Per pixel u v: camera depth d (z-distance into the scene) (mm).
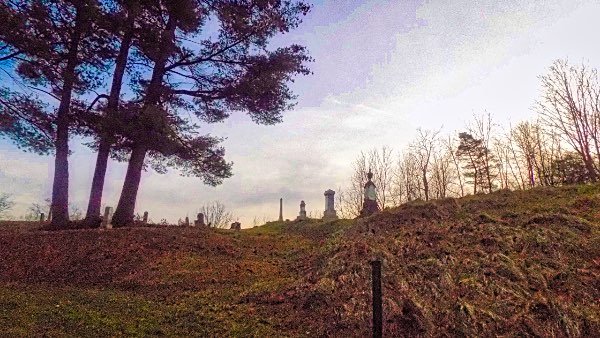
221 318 8125
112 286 10625
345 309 8148
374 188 19234
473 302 7965
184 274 11531
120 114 15250
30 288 9938
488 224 12086
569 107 29078
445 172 41500
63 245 13492
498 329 7207
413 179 41000
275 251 14930
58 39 15586
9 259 12352
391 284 8945
